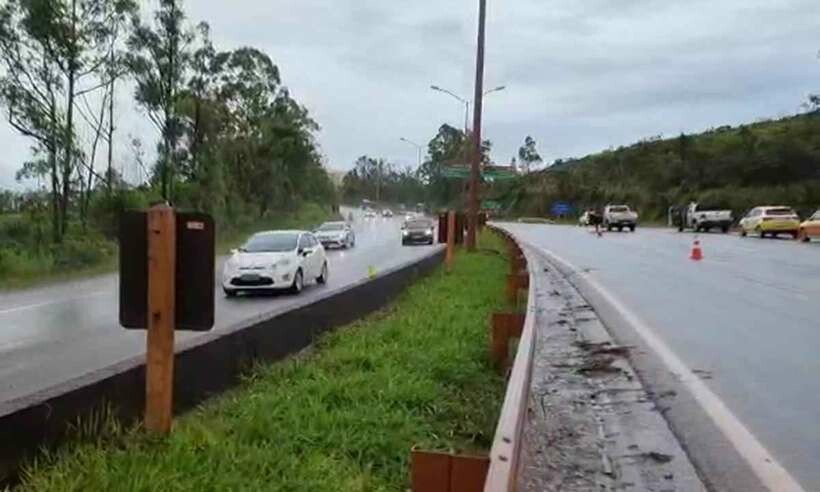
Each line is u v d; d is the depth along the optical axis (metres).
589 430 6.29
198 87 47.56
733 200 67.25
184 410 6.21
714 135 96.19
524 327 7.26
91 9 33.91
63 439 4.85
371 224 88.19
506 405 4.06
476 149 30.62
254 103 61.12
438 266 23.06
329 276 24.81
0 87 30.84
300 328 9.47
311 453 5.22
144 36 38.78
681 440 6.01
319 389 6.71
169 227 5.23
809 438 6.05
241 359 7.50
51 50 31.48
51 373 9.48
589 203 100.75
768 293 16.59
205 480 4.42
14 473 4.41
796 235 44.47
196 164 48.31
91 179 36.41
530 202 113.50
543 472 5.29
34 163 32.84
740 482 5.11
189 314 5.33
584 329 11.62
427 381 7.19
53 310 16.34
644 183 92.06
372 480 4.86
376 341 9.40
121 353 10.92
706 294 16.44
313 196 98.69
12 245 28.91
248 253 19.70
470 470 3.04
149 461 4.59
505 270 21.34
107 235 35.44
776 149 72.38
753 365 8.81
